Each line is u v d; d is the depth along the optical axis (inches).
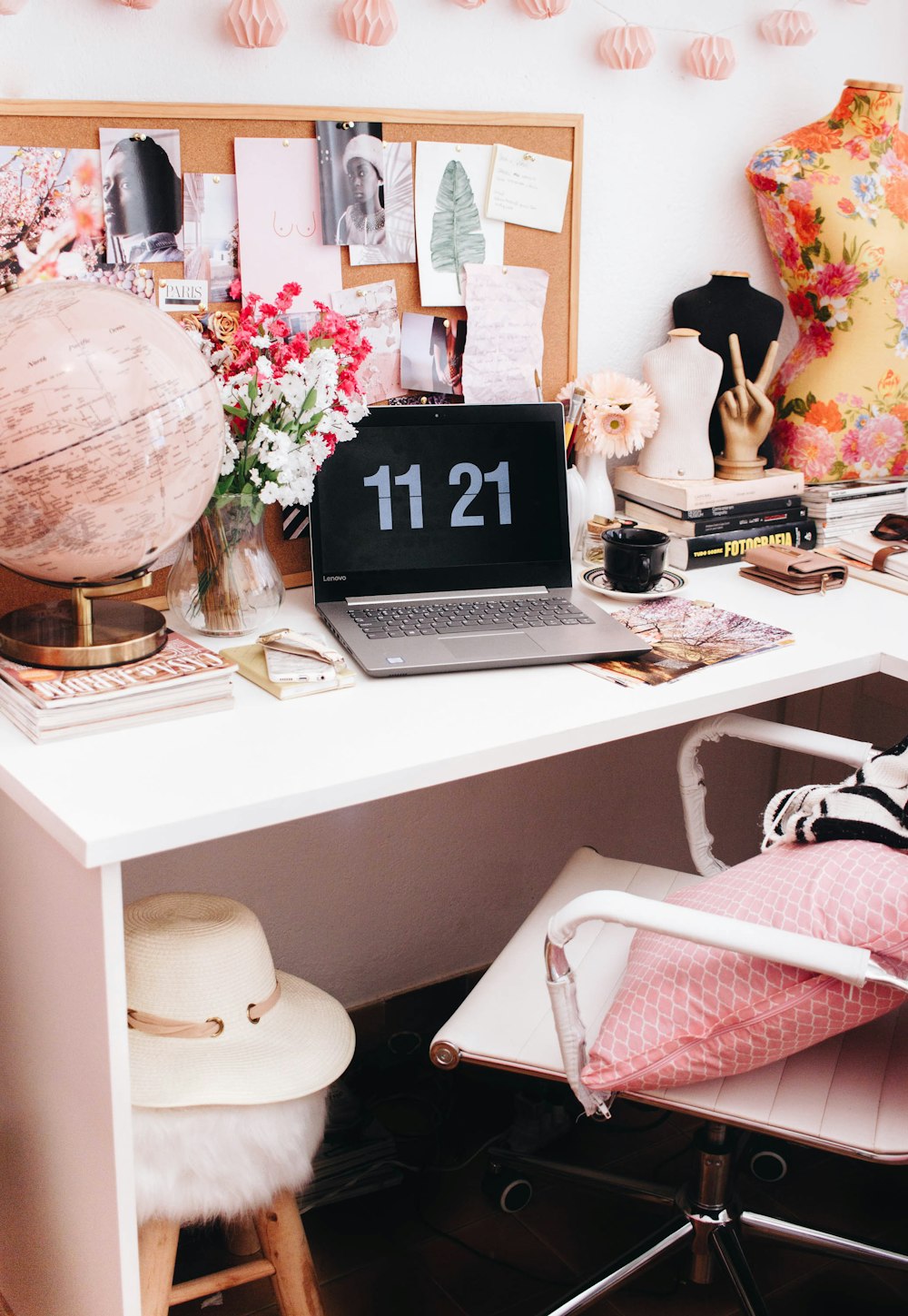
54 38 52.6
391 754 45.1
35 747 44.9
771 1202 66.6
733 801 88.9
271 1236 50.1
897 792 44.8
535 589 63.1
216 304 59.1
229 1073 46.9
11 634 48.1
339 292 62.2
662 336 75.5
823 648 57.7
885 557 67.7
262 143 58.1
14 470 41.3
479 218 65.5
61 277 54.8
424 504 61.5
